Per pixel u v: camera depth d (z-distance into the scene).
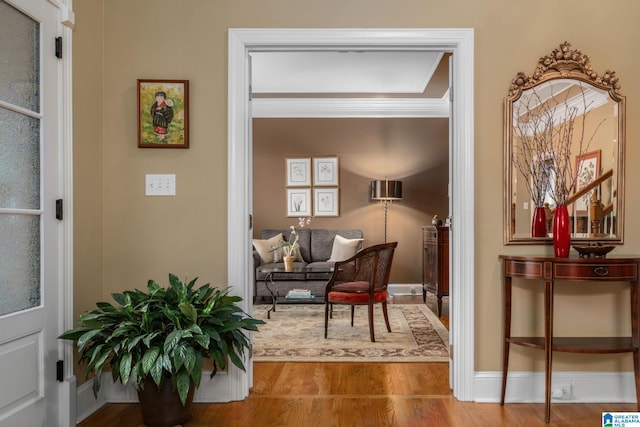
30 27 2.04
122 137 2.59
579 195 2.56
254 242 5.88
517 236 2.54
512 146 2.54
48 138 2.13
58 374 2.19
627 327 2.55
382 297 4.03
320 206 6.50
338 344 3.78
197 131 2.59
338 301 3.92
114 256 2.59
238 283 2.56
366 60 4.78
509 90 2.55
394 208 6.44
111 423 2.28
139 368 1.95
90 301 2.45
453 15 2.56
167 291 2.23
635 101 2.56
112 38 2.59
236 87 2.57
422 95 6.19
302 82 5.58
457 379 2.57
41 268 2.09
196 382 1.91
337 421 2.29
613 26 2.55
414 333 4.14
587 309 2.56
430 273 5.46
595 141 2.55
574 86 2.56
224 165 2.59
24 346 1.97
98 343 2.06
